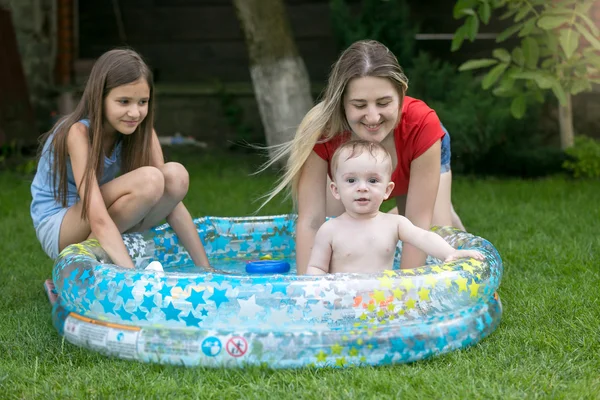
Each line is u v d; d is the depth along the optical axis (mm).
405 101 2957
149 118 3227
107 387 2164
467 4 4098
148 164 3273
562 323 2727
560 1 3939
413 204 2957
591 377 2215
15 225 5082
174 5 9078
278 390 2109
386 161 2783
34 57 8648
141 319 2352
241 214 5430
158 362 2326
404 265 2955
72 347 2527
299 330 2289
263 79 6922
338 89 2697
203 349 2281
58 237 3141
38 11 8633
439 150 2902
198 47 9133
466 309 2549
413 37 7141
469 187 6402
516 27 4078
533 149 7016
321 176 2971
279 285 2289
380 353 2295
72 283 2516
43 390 2162
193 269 3475
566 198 5828
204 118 8656
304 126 2838
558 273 3527
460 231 3123
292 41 6977
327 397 2059
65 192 3170
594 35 3916
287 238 3920
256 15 6824
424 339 2350
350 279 2318
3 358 2471
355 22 7094
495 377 2223
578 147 6980
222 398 2086
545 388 2127
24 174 7297
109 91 2963
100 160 3074
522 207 5469
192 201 5957
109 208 3158
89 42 9117
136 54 3062
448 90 6895
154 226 3486
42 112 8625
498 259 2754
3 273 3742
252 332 2283
